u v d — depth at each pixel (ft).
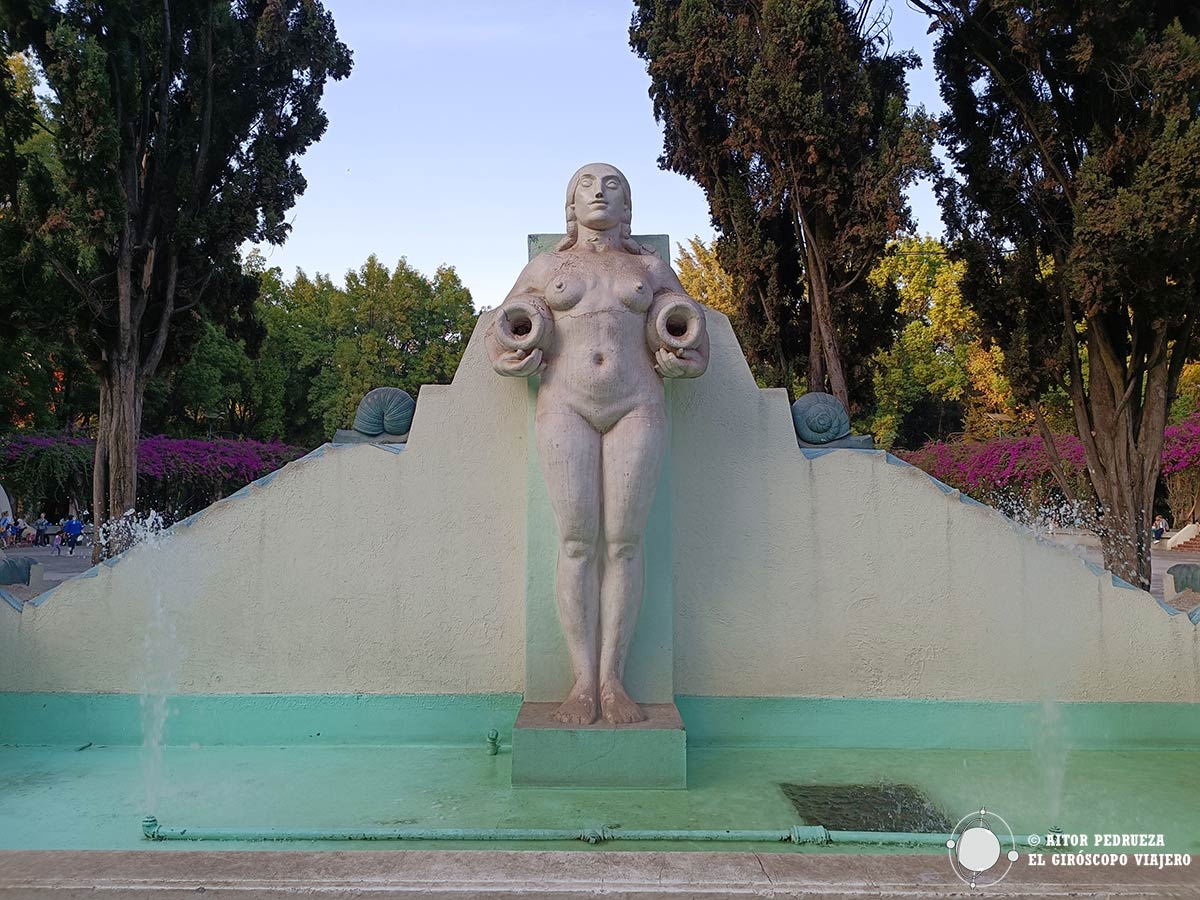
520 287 13.47
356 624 14.48
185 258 40.37
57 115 33.19
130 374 38.50
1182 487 90.33
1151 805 12.03
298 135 42.57
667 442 13.05
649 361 12.96
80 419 100.22
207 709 14.34
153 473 84.53
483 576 14.51
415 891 8.22
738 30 35.83
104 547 37.65
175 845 10.36
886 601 14.61
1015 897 8.24
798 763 13.67
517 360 12.70
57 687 14.33
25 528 82.12
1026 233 28.04
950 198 29.55
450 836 10.49
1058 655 14.57
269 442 111.96
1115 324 27.02
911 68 38.47
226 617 14.47
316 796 12.08
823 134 33.99
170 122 41.22
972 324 30.50
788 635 14.58
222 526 14.56
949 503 14.73
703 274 89.76
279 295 120.26
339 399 110.73
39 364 79.92
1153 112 22.20
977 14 27.14
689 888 8.29
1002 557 14.67
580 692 12.79
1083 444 27.61
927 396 115.55
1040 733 14.42
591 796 12.08
